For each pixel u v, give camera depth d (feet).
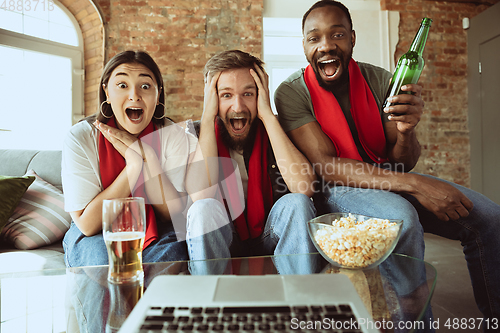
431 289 2.19
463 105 11.91
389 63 11.49
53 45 10.18
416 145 4.63
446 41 11.83
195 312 1.61
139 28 10.62
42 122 10.16
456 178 11.87
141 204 2.43
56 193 5.19
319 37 4.65
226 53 4.58
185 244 4.00
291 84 4.98
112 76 4.34
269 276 2.05
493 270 3.70
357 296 1.76
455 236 4.05
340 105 4.86
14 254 4.30
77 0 10.16
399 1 11.60
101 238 3.85
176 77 10.77
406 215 3.40
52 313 2.03
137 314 1.60
